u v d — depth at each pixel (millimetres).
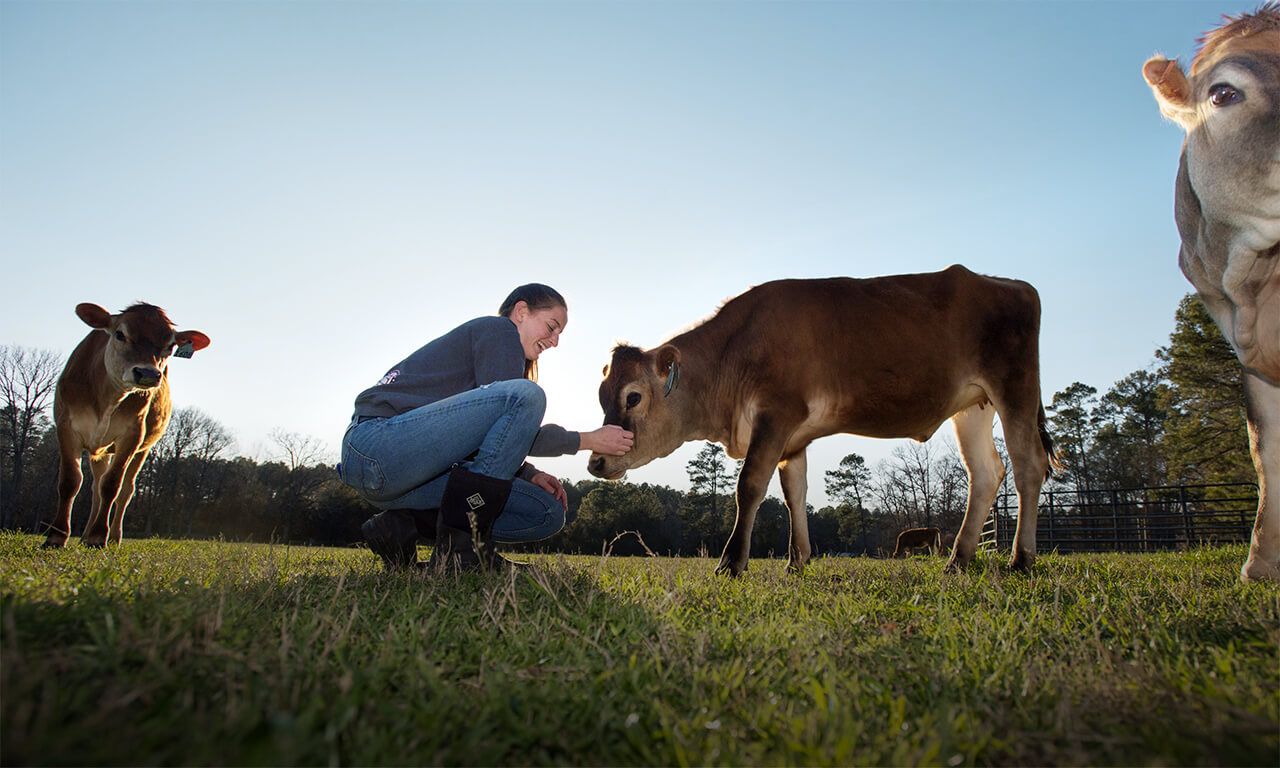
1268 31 3680
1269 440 4285
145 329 7316
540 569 2969
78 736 1084
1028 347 5750
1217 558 6488
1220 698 1512
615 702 1563
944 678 1794
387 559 3701
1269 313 4000
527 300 3777
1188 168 4008
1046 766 1305
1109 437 49969
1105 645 2143
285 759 1075
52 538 7117
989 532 20109
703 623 2391
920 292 5766
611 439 3723
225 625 1808
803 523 6129
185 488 54500
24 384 43688
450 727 1332
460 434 3246
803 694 1661
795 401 5379
